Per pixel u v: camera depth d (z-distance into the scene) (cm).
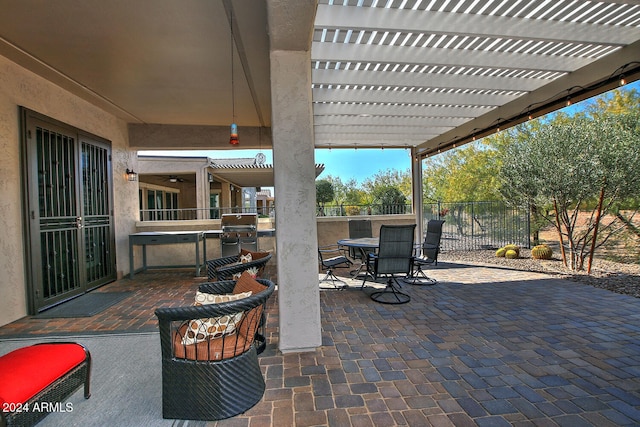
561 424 176
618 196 504
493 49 360
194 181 1337
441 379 225
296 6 208
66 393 192
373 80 412
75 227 457
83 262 470
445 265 654
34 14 274
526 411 188
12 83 363
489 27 311
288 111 267
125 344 291
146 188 1095
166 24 294
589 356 254
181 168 947
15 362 175
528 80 439
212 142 639
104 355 270
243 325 206
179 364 188
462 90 447
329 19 293
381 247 418
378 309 382
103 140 533
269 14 216
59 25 293
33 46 330
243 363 195
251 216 620
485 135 564
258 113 562
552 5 288
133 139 620
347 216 752
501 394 206
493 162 1112
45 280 396
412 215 788
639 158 466
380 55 358
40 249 390
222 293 260
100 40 321
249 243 655
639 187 475
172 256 670
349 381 224
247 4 266
